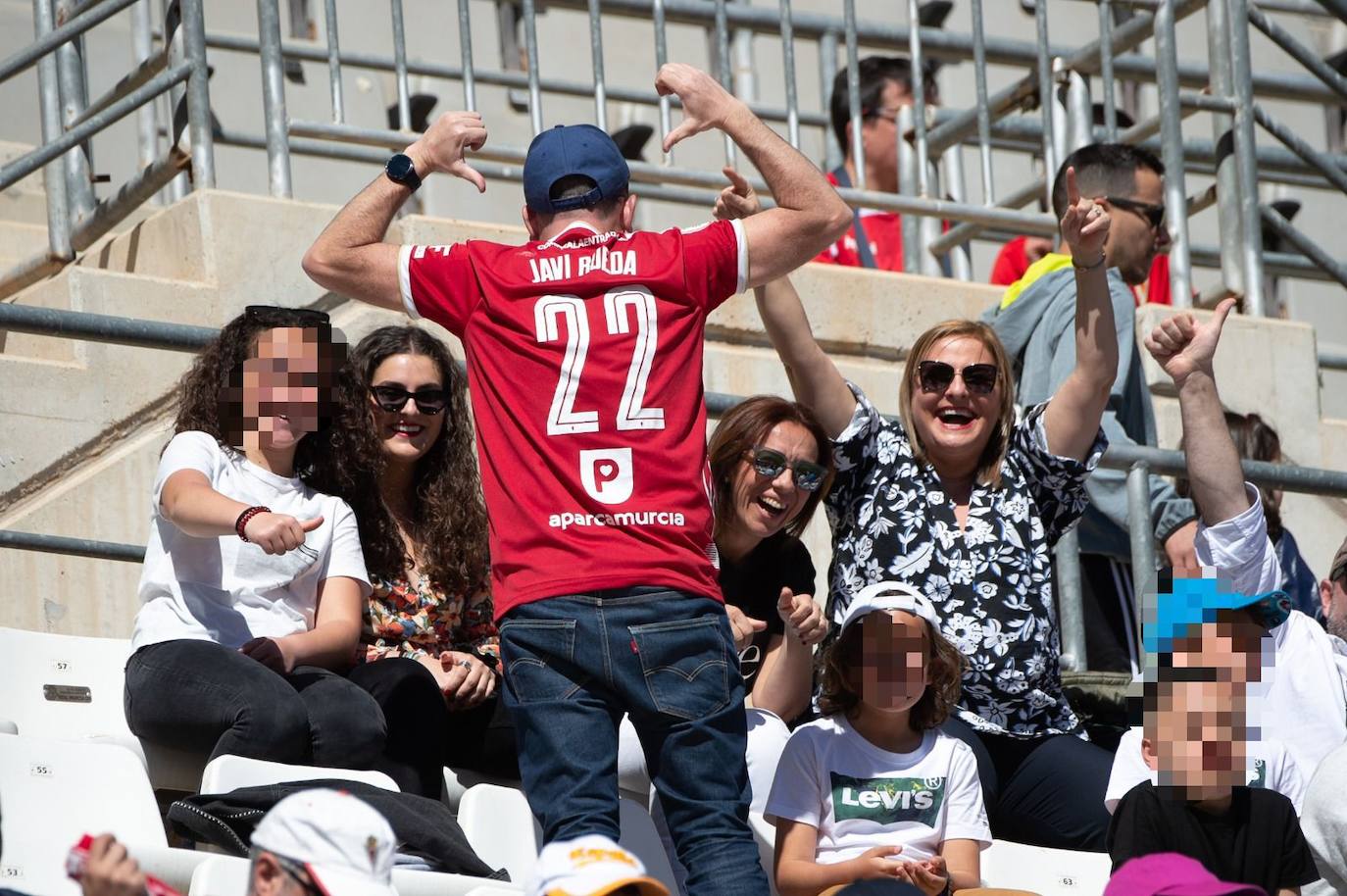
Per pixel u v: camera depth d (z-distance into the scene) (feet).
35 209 98.68
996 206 94.68
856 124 89.40
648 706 47.83
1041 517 63.26
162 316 77.77
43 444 77.20
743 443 61.31
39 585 75.82
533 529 48.26
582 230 50.90
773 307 62.44
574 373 48.93
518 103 123.95
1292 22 139.33
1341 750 55.72
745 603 62.44
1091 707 66.80
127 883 36.99
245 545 56.18
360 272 51.11
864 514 62.80
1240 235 92.07
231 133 93.09
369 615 59.77
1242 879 53.83
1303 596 76.84
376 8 118.83
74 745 50.62
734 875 47.19
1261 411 89.10
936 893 53.52
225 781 50.60
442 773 56.70
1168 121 90.07
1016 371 75.31
